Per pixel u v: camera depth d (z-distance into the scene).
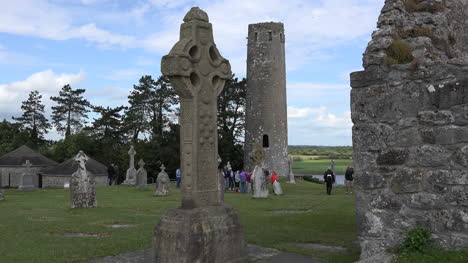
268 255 7.84
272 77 51.09
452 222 6.41
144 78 68.12
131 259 7.65
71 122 83.50
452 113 6.54
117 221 12.42
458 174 6.41
